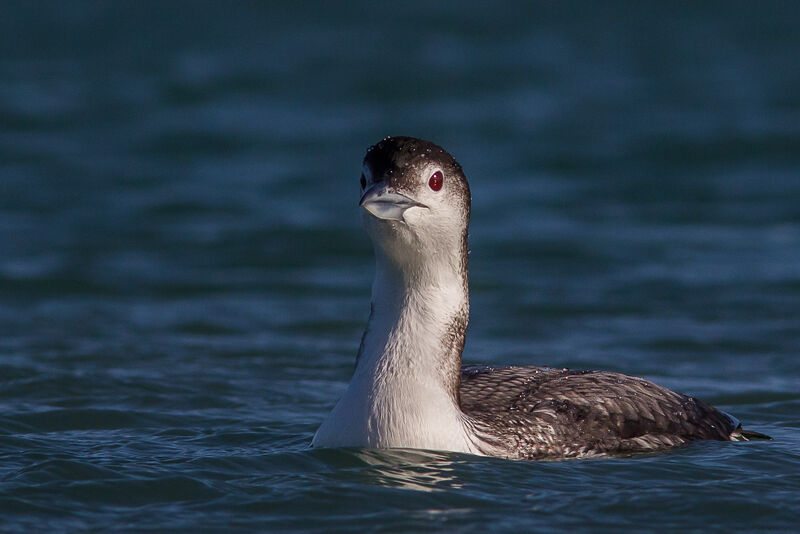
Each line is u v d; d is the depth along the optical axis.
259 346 13.44
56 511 6.94
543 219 20.55
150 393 10.97
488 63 39.06
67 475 7.66
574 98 33.44
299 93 34.22
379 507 6.98
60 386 11.11
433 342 7.84
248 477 7.65
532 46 42.78
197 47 41.97
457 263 7.93
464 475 7.56
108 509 7.00
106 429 9.56
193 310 15.26
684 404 9.21
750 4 51.03
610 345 13.42
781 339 13.62
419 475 7.54
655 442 8.69
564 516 6.85
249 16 48.53
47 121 29.92
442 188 7.66
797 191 22.50
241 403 10.66
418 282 7.86
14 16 47.81
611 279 16.72
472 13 49.44
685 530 6.63
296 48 41.72
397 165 7.58
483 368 9.41
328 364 12.57
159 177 24.27
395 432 7.74
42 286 16.39
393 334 7.86
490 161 25.55
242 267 17.75
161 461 8.20
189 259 18.09
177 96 33.62
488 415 8.26
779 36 44.81
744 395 11.07
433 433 7.74
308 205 21.80
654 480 7.66
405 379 7.79
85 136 28.41
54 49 41.53
